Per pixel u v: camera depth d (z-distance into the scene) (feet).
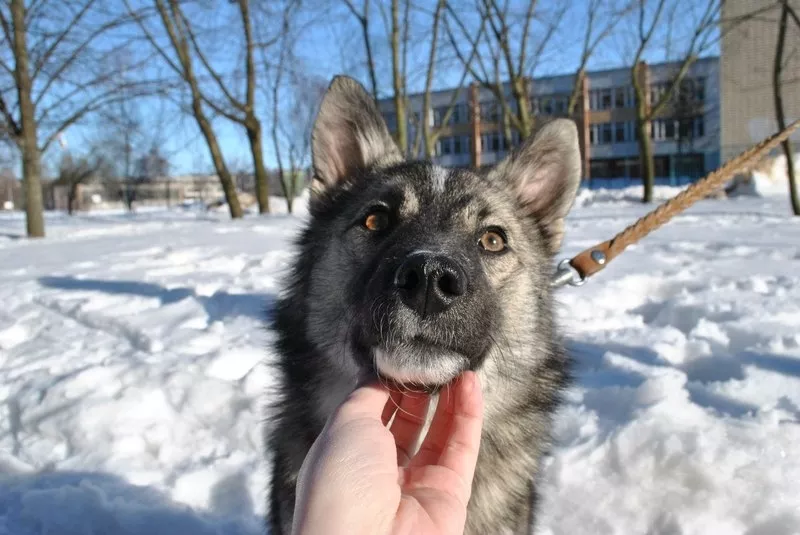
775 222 7.38
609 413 2.04
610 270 3.94
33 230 8.02
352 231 1.49
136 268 4.74
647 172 14.15
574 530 1.62
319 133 1.75
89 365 2.47
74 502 1.61
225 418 2.12
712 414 1.95
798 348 2.37
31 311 3.46
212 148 11.21
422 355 1.13
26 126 7.92
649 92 28.66
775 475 1.63
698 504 1.60
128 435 1.98
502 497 1.49
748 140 22.04
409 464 1.13
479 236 1.51
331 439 0.87
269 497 1.60
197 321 3.10
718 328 2.64
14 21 7.66
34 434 2.06
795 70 20.79
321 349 1.47
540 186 1.83
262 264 4.68
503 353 1.43
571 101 14.03
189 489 1.76
